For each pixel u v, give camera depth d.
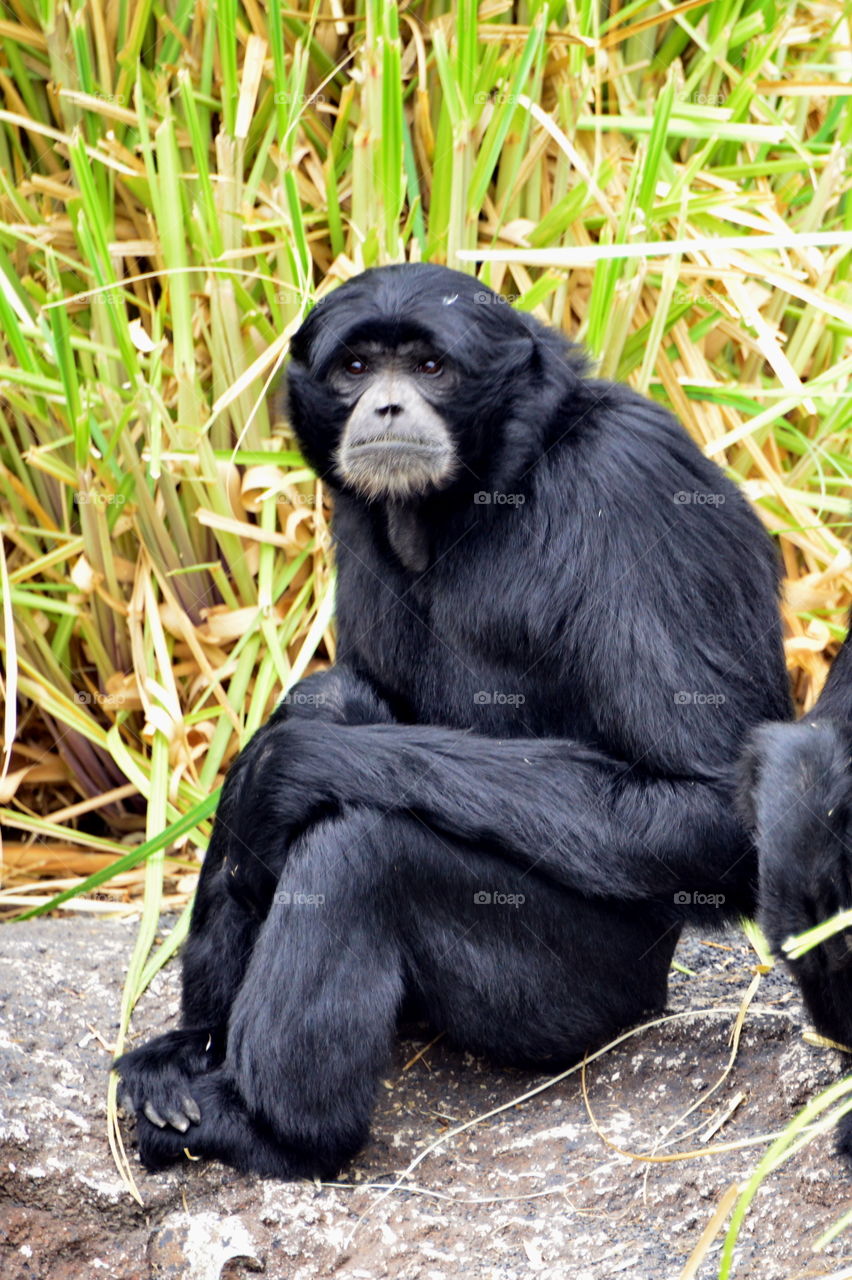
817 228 17.41
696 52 17.95
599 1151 11.32
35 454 16.28
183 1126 11.30
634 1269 10.13
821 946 10.13
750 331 17.48
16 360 17.28
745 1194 8.66
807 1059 11.59
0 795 16.52
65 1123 11.63
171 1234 11.17
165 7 17.30
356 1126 11.20
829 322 17.23
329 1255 10.70
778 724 10.64
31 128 16.33
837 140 17.56
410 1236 10.70
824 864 9.89
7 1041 12.34
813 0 18.50
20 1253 11.26
